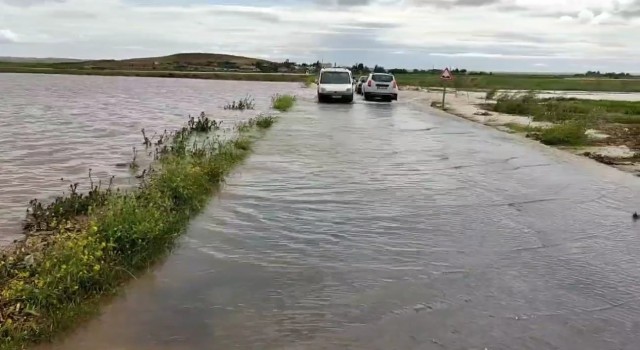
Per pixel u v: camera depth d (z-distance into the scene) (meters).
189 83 71.31
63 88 51.75
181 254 6.51
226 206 8.59
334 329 4.79
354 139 16.97
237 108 30.53
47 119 23.19
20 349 4.38
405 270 6.12
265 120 20.91
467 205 8.99
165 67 125.25
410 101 38.28
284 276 5.91
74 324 4.80
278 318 4.98
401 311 5.14
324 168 11.94
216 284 5.69
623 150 15.77
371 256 6.54
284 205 8.73
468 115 27.34
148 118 24.83
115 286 5.55
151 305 5.20
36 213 8.27
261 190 9.70
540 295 5.55
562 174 11.88
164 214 7.30
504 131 20.22
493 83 72.75
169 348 4.46
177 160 11.27
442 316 5.05
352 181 10.67
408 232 7.48
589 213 8.68
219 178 10.23
